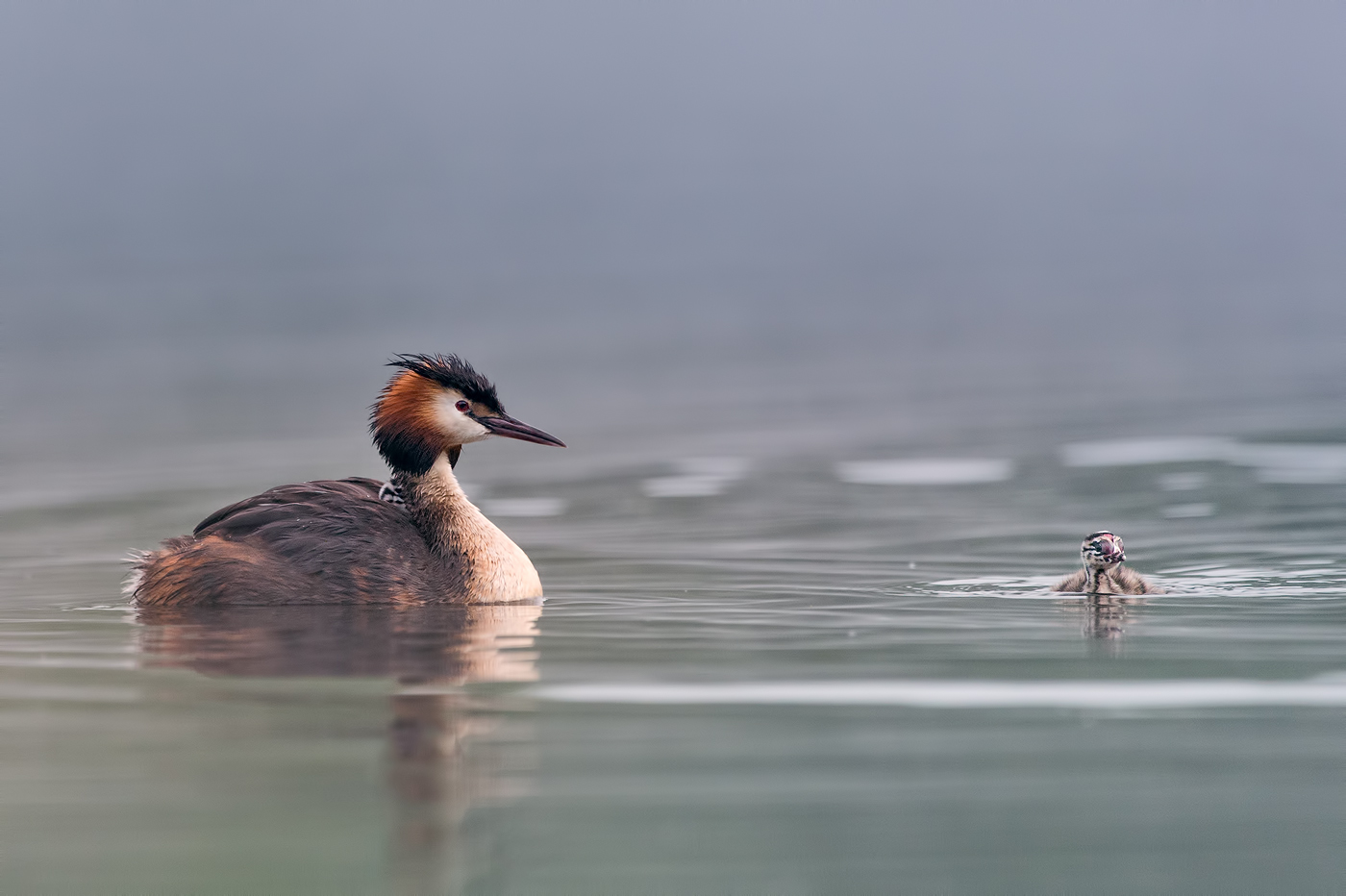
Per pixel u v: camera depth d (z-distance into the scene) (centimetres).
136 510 2114
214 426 2964
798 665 1195
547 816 882
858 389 3312
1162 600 1459
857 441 2628
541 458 2583
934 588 1538
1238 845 848
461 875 812
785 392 3303
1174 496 2036
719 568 1662
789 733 1023
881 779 937
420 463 1514
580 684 1137
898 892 796
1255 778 940
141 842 855
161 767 962
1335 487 2055
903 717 1055
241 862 827
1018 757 976
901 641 1280
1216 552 1695
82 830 873
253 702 1096
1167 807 896
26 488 2309
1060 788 923
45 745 1002
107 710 1076
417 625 1355
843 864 823
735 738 1011
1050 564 1664
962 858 832
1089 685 1130
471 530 1497
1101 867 820
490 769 956
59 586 1579
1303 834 859
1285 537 1764
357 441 2733
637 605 1459
